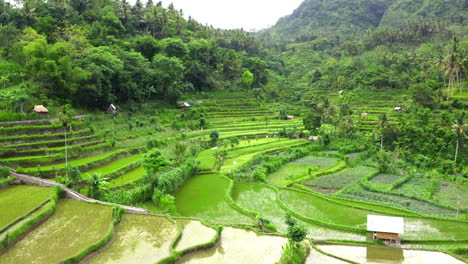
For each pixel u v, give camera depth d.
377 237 36.06
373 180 60.72
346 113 100.81
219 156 69.44
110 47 98.25
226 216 42.69
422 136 78.00
